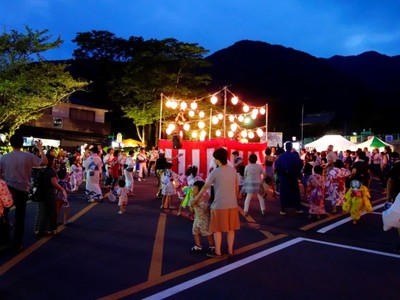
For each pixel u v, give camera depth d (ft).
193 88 120.78
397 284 17.22
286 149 35.60
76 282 17.03
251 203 42.24
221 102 121.19
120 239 24.99
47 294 15.61
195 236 22.22
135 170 75.97
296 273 18.51
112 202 42.01
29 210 35.55
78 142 135.64
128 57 169.58
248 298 15.39
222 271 18.67
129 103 124.98
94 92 164.25
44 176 25.52
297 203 35.04
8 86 62.18
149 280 17.35
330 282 17.34
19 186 21.83
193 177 32.78
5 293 15.67
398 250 22.85
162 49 119.65
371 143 91.76
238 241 24.71
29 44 65.16
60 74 73.67
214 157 21.04
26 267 19.04
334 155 48.55
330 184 36.09
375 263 20.36
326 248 23.24
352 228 29.32
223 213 20.51
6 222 22.84
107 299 15.19
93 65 168.96
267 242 24.49
